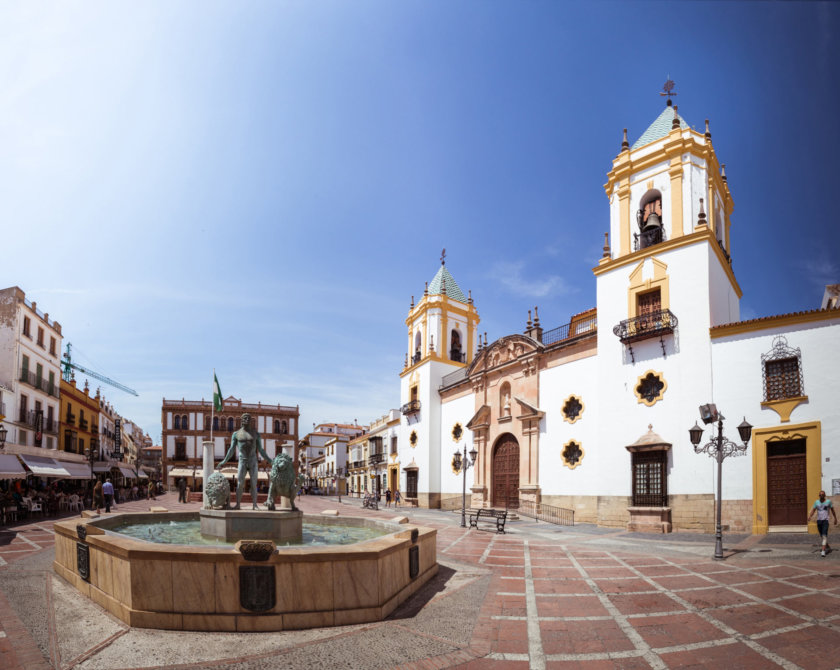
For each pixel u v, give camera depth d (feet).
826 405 51.55
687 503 59.62
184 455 213.46
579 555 43.14
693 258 64.08
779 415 54.19
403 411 128.67
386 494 130.41
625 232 73.56
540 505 80.69
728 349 58.85
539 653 20.24
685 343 62.69
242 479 36.35
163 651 19.25
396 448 143.74
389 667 18.52
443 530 62.64
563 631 22.79
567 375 80.59
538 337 90.43
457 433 110.73
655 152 71.26
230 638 20.57
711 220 67.72
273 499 35.29
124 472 152.66
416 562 29.30
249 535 33.58
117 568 23.35
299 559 21.98
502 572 35.53
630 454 65.98
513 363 92.17
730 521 55.88
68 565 30.45
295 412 233.76
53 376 125.18
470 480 103.50
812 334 53.26
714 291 63.98
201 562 21.67
